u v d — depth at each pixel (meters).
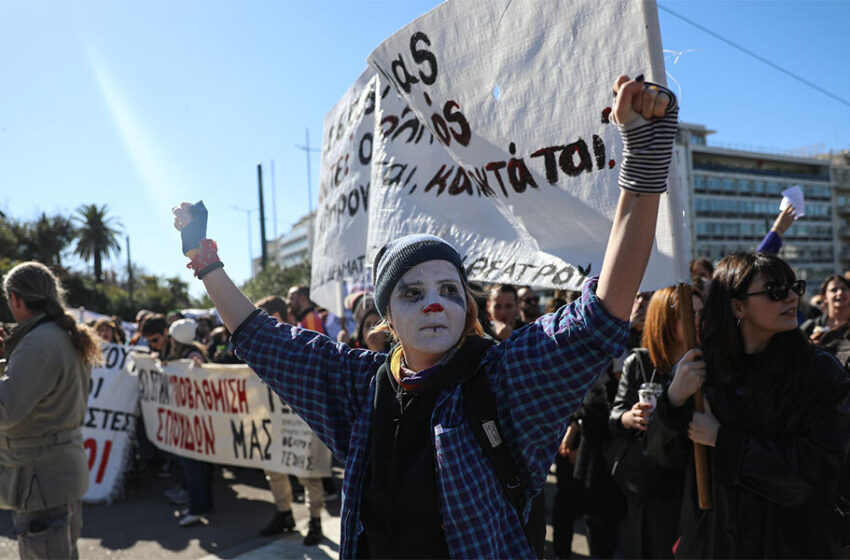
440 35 2.45
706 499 2.15
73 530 3.12
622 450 2.74
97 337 3.22
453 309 1.37
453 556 1.25
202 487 5.20
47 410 2.93
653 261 2.05
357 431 1.46
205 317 10.40
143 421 6.66
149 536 4.86
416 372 1.41
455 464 1.28
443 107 2.47
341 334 5.83
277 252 140.00
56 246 43.00
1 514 5.65
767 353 2.10
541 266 2.31
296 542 4.57
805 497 1.95
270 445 4.73
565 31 2.15
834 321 3.96
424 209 2.92
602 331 1.21
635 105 1.17
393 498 1.33
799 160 89.12
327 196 4.99
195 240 1.67
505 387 1.33
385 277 1.41
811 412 1.98
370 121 4.49
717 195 82.00
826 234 87.81
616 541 3.96
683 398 2.18
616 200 2.07
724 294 2.18
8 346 2.98
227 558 4.34
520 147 2.29
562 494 3.92
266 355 1.60
